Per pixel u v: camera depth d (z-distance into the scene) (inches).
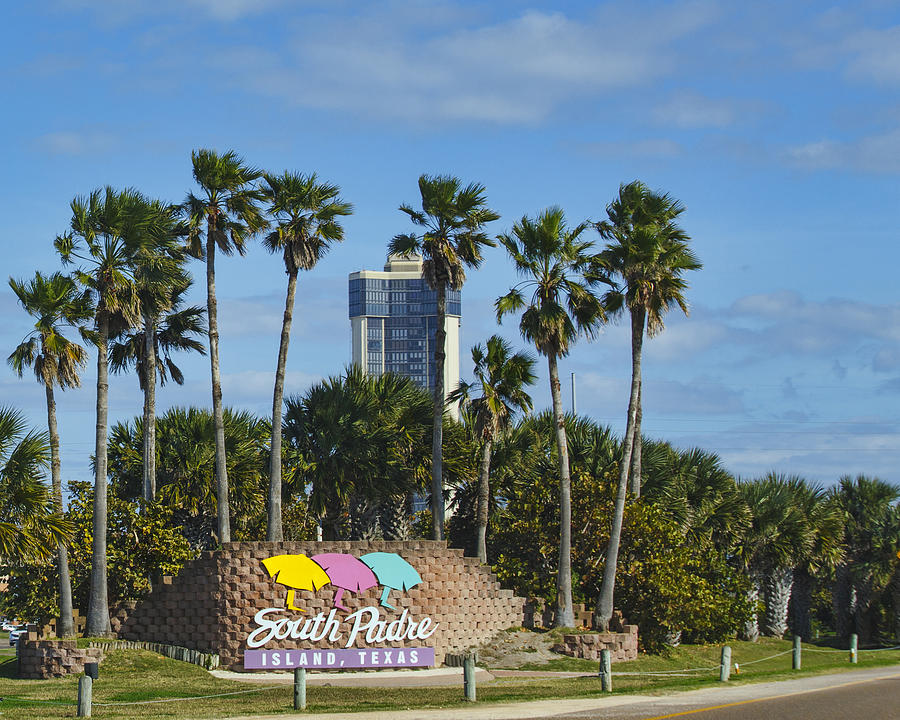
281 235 1611.7
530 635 1544.0
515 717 874.8
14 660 1477.6
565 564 1592.0
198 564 1413.6
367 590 1418.6
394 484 1774.1
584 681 1246.3
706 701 1005.8
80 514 1456.7
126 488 1764.3
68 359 1373.0
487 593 1533.0
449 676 1348.4
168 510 1514.5
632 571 1672.0
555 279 1635.1
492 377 1724.9
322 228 1638.8
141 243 1425.9
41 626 1341.0
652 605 1662.2
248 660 1358.3
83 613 1489.9
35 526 1200.8
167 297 1529.3
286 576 1391.5
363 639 1405.0
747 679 1273.4
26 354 1371.8
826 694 1070.4
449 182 1686.8
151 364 1620.3
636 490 1774.1
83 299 1419.8
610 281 1680.6
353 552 1432.1
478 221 1691.7
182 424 1765.5
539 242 1621.6
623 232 1690.5
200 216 1589.6
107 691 1147.9
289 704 1026.7
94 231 1419.8
